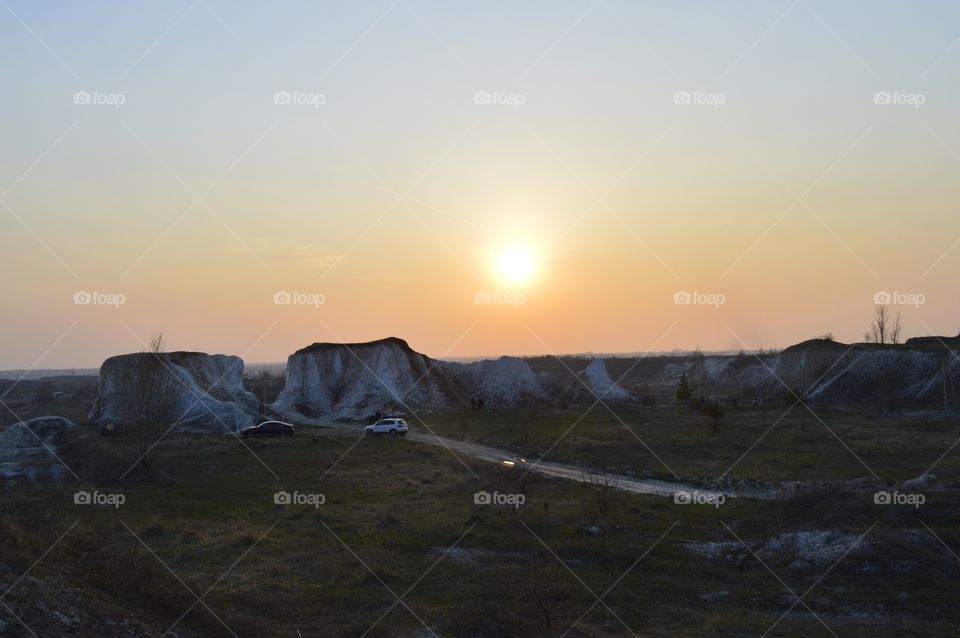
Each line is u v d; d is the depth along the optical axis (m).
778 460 55.44
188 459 59.25
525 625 22.56
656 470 53.62
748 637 21.72
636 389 154.62
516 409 105.88
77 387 192.12
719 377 174.12
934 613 23.77
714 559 30.05
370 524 36.56
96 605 18.91
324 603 24.64
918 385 98.69
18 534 21.59
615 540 32.41
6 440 66.06
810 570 27.88
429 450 64.50
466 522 36.25
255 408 102.94
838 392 108.00
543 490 47.03
